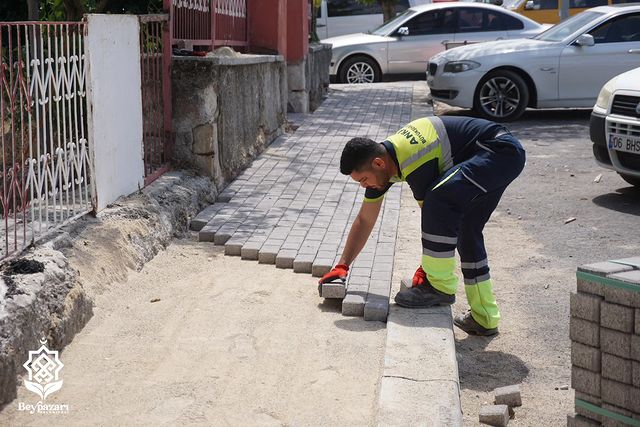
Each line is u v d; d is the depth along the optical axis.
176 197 7.01
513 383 4.59
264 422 3.79
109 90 6.11
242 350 4.58
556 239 7.24
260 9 12.03
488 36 18.44
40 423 3.71
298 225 6.98
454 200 4.86
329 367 4.39
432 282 5.07
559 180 9.48
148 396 4.00
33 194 4.95
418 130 4.91
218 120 8.16
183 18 8.60
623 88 8.17
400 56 19.00
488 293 5.18
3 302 4.01
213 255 6.37
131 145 6.62
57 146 5.37
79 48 5.61
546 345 5.09
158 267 5.95
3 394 3.82
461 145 4.93
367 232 5.36
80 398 3.97
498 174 4.82
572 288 6.03
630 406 3.43
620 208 8.20
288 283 5.74
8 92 4.70
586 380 3.58
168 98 7.77
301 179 8.82
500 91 13.59
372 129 12.26
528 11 20.48
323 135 11.69
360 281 5.53
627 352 3.41
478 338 5.20
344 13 22.47
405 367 4.28
